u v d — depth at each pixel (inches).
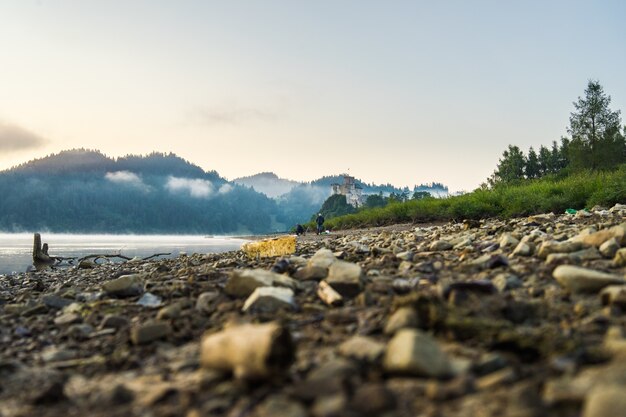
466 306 165.0
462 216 1182.9
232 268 353.7
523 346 127.4
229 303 219.6
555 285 199.8
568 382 104.3
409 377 116.9
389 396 102.7
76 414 118.3
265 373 119.0
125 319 213.6
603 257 242.2
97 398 126.3
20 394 137.4
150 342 179.3
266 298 202.4
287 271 276.8
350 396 108.5
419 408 101.1
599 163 2145.7
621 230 255.3
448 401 102.9
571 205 949.2
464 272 252.4
